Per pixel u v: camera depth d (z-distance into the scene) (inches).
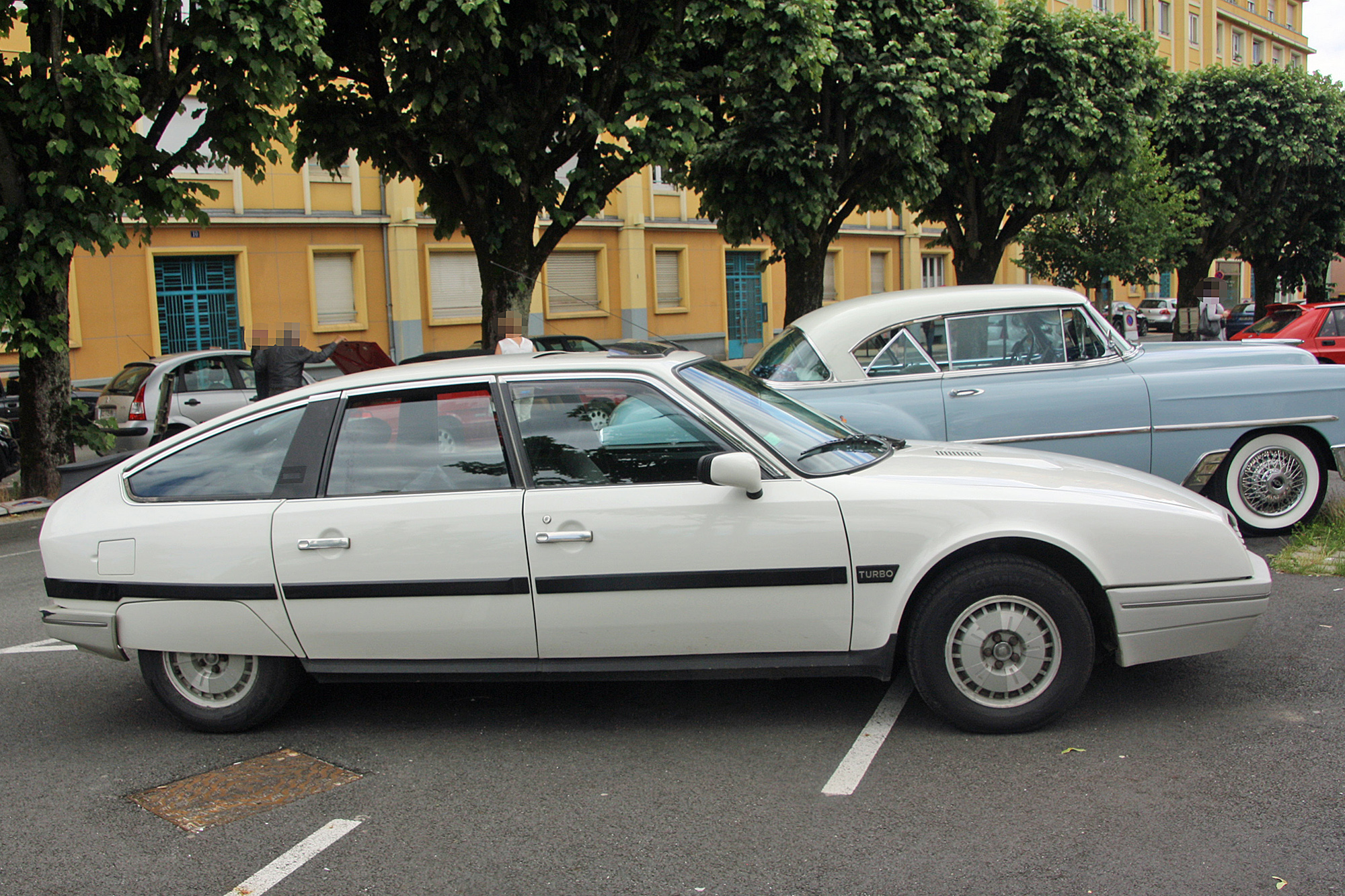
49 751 178.5
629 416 169.6
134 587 175.5
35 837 146.3
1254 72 1191.6
